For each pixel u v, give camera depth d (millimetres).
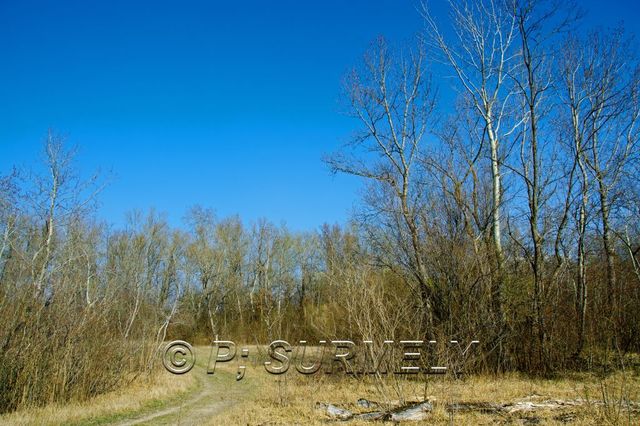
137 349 24328
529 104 21781
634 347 20875
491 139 22703
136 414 15586
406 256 22969
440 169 22625
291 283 55906
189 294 53031
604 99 20891
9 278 16766
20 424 13203
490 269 21031
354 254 23234
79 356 18109
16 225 20625
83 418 14539
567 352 20281
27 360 15914
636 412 12047
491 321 20609
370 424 12250
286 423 12922
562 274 22938
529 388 16703
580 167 21500
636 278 22297
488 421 12039
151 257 45969
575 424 11117
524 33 21781
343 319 19688
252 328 43406
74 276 20109
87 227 25188
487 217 22156
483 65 23297
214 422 13656
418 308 19516
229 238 58719
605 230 22438
